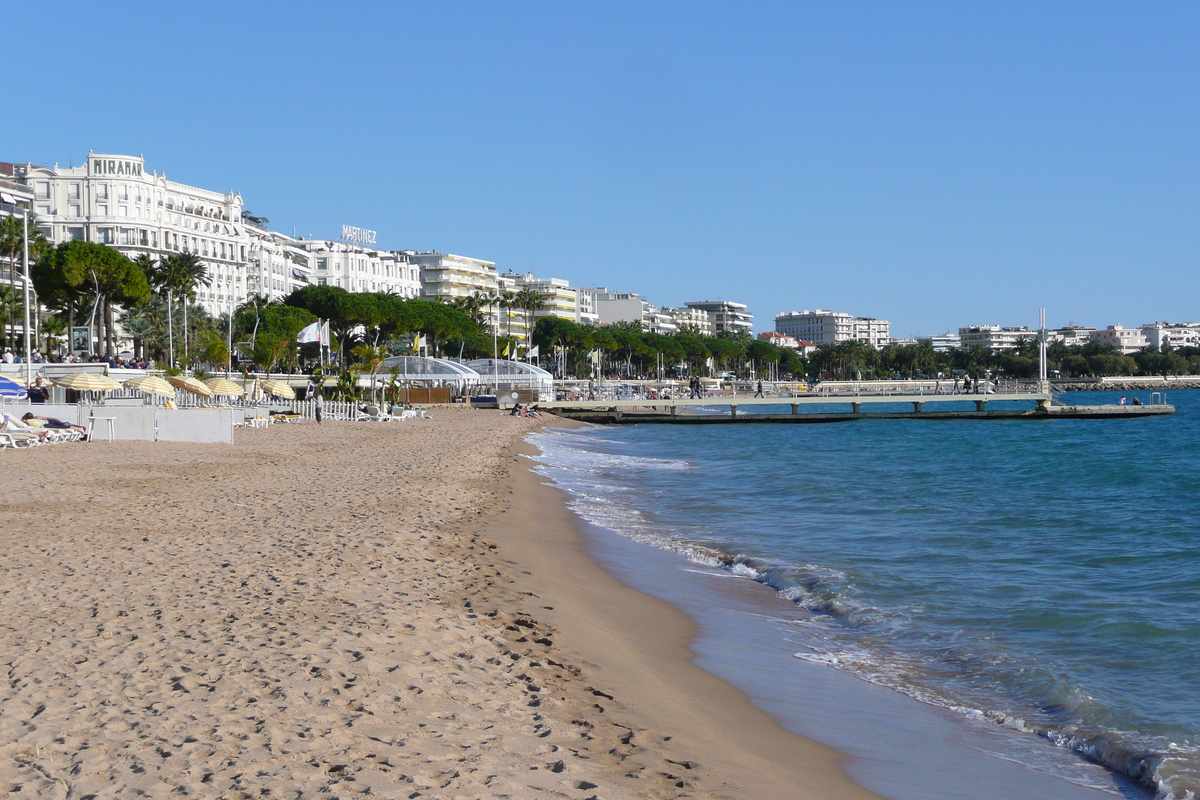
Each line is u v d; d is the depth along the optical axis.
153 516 18.12
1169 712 10.04
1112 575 17.94
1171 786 8.09
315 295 115.75
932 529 23.81
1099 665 11.94
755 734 8.77
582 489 31.52
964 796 7.79
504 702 8.28
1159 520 25.94
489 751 6.98
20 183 118.88
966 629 13.49
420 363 107.06
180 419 38.66
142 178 123.81
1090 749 9.11
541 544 18.39
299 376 94.00
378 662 8.95
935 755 8.72
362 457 33.91
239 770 6.24
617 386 153.12
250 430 51.25
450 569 14.16
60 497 20.50
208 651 9.05
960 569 18.28
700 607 14.39
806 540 21.58
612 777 6.79
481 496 24.25
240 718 7.24
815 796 7.29
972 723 9.77
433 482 26.25
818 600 15.20
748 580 16.89
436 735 7.21
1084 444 62.12
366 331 122.88
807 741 8.77
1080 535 23.23
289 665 8.66
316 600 11.48
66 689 7.84
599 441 64.06
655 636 12.30
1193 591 16.30
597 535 21.09
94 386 47.66
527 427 67.38
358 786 6.07
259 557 14.18
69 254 78.06
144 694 7.76
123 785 5.94
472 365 117.88
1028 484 36.31
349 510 19.73
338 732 7.07
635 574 16.67
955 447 59.41
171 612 10.62
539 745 7.27
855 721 9.50
